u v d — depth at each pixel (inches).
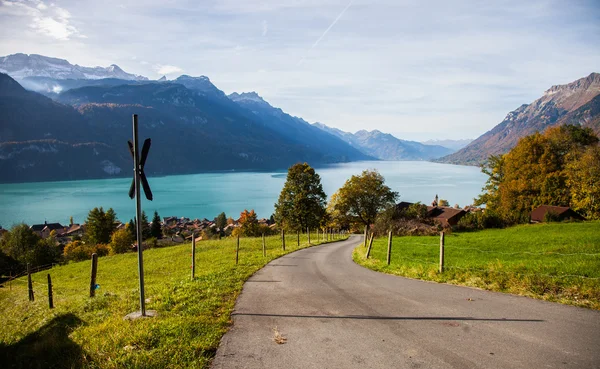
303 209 2313.0
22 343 319.9
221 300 399.9
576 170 1973.4
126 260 1441.9
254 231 3415.4
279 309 359.9
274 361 231.0
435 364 217.2
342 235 2524.6
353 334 276.8
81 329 317.7
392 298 390.6
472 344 246.4
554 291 372.8
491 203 2532.0
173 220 6008.9
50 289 522.3
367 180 2662.4
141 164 336.5
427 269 561.0
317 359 232.1
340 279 541.0
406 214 1870.1
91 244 3705.7
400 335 270.1
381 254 893.2
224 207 7440.9
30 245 3260.3
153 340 263.6
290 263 785.6
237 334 284.7
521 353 228.2
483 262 598.9
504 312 317.1
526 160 2222.0
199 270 813.2
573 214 1953.7
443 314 319.3
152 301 400.8
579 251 650.8
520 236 1107.9
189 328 287.6
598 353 225.1
